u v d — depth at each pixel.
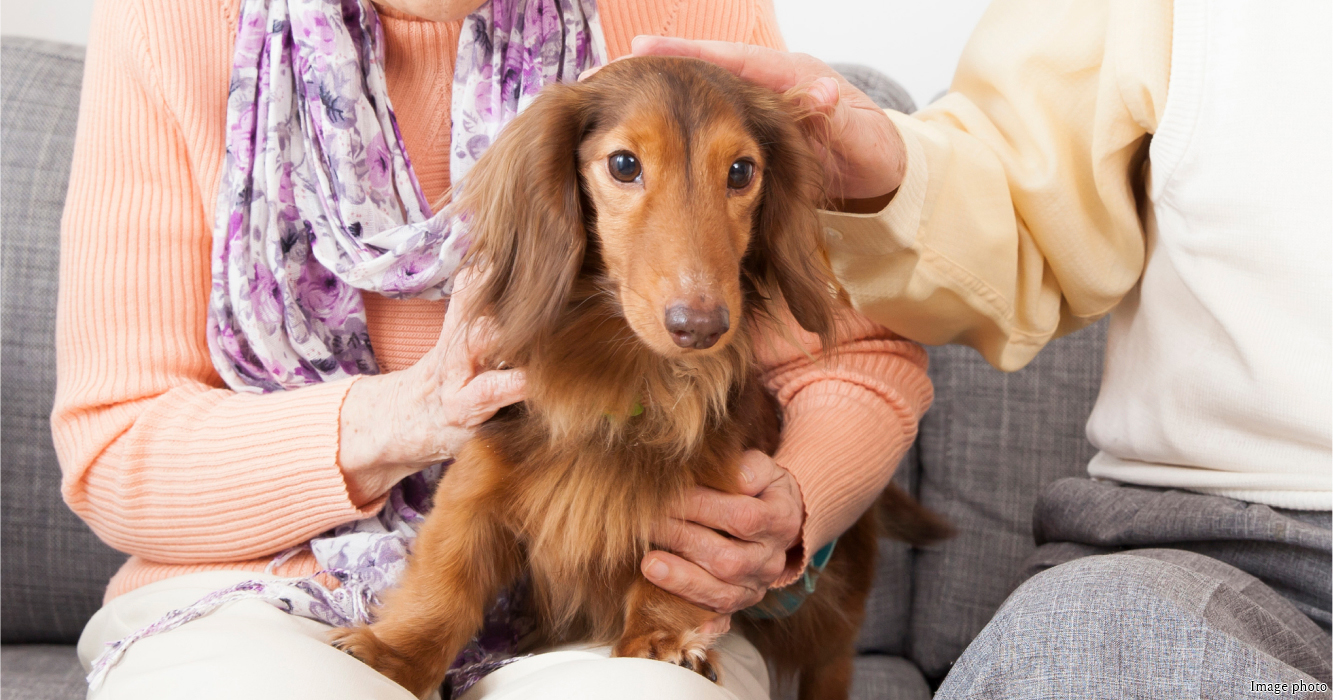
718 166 1.31
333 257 1.62
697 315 1.17
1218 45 1.35
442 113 1.73
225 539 1.53
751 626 1.84
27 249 2.29
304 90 1.62
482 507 1.46
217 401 1.59
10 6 2.76
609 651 1.41
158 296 1.62
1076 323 1.89
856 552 2.02
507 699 1.15
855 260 1.63
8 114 2.34
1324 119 1.27
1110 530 1.51
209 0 1.67
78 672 2.04
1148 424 1.56
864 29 2.99
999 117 1.75
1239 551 1.37
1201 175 1.38
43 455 2.28
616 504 1.42
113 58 1.67
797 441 1.63
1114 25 1.51
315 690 1.06
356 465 1.50
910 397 1.82
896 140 1.50
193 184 1.66
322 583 1.51
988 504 2.45
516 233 1.36
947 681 1.08
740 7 1.86
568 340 1.42
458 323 1.44
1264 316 1.33
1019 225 1.70
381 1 1.65
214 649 1.16
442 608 1.40
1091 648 0.98
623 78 1.36
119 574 1.68
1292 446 1.36
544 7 1.71
